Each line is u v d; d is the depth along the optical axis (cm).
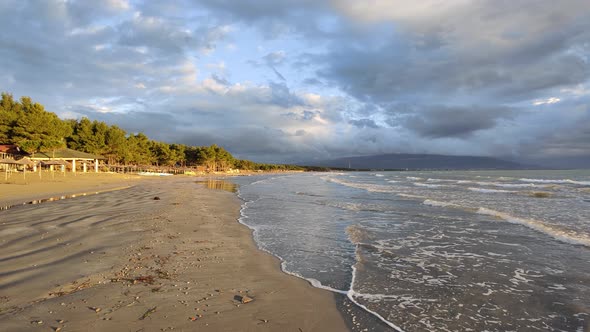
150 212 1440
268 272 677
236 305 499
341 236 1057
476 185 3862
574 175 7356
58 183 3359
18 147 4653
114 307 473
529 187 3416
